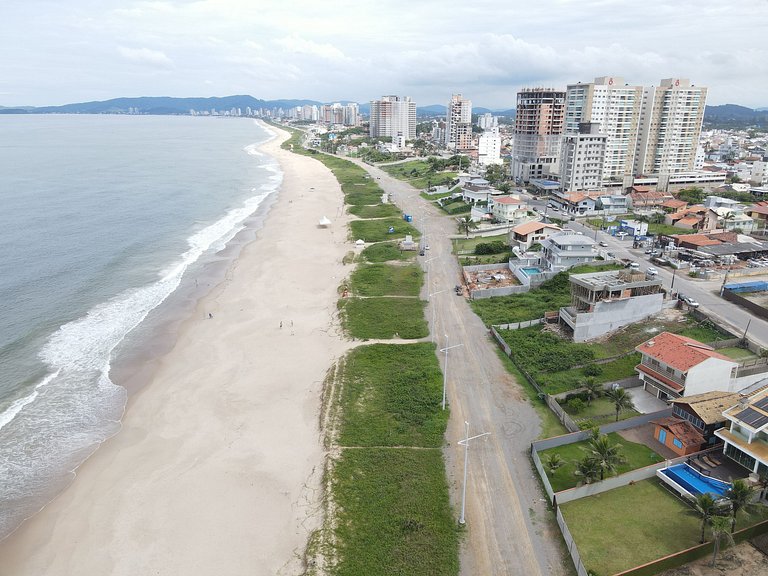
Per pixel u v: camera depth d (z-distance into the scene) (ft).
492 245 354.13
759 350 205.05
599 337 230.89
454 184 609.83
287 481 151.64
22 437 175.11
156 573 124.16
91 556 129.80
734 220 396.16
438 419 175.22
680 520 132.57
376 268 329.31
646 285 235.81
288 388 199.21
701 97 586.45
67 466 162.09
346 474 150.92
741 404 148.66
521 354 217.15
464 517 133.90
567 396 184.03
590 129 552.00
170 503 145.18
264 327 252.42
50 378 209.87
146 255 364.58
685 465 147.64
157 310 274.77
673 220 413.59
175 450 167.12
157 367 218.38
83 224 437.17
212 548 130.31
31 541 135.13
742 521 129.59
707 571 116.26
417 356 218.38
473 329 244.22
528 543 126.52
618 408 170.81
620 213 471.62
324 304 279.49
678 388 177.06
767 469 136.46
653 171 604.49
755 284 272.31
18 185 592.60
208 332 248.93
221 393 197.36
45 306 275.39
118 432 177.47
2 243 376.89
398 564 120.98
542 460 153.79
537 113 624.59
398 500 140.26
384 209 506.48
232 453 164.45
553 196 548.72
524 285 286.05
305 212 504.84
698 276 294.66
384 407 183.32
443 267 331.98
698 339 220.23
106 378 210.38
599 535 128.16
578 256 302.25
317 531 132.05
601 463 140.67
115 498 147.84
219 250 380.17
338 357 220.43
